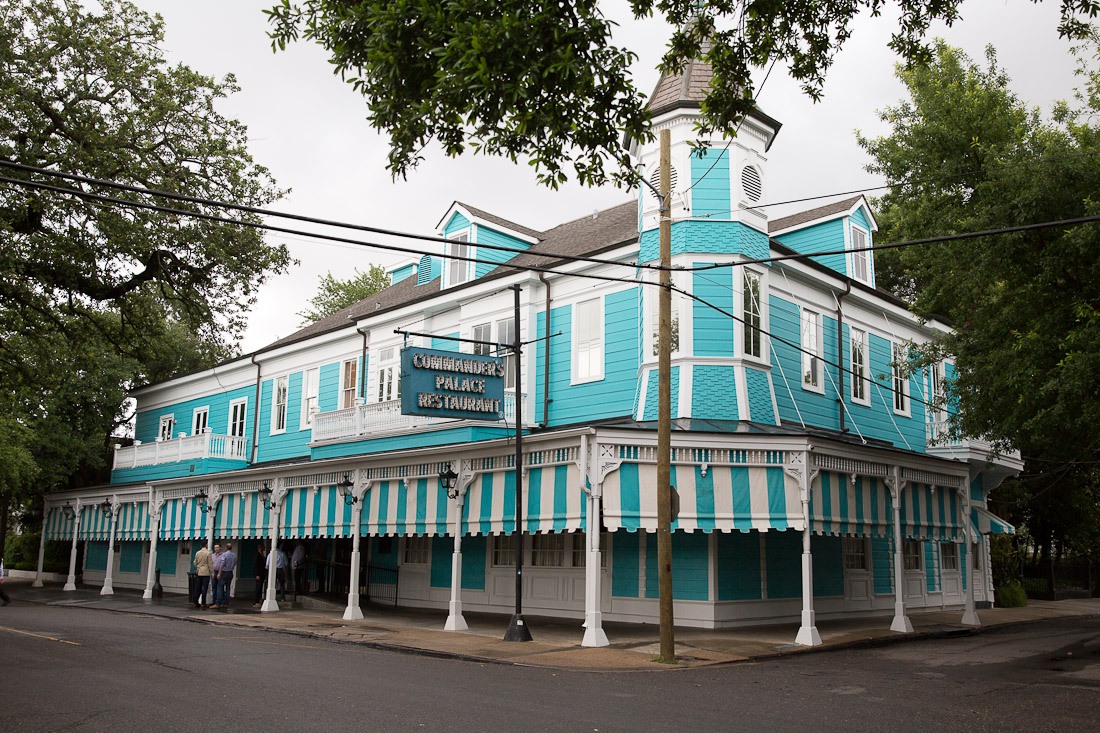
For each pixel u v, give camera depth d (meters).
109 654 14.87
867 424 25.59
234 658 14.51
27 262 19.52
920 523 20.81
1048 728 9.93
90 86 20.31
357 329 30.05
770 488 17.41
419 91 10.23
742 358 20.44
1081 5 11.62
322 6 10.44
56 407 39.53
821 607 22.30
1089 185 15.23
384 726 9.07
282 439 33.12
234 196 21.56
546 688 11.96
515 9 9.60
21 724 9.10
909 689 12.45
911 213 20.72
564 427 22.75
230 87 21.55
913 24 12.36
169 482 29.69
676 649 16.06
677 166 21.19
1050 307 16.56
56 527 37.78
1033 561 39.25
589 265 23.06
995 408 18.91
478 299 25.81
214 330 22.98
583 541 22.14
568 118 10.41
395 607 26.02
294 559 27.52
